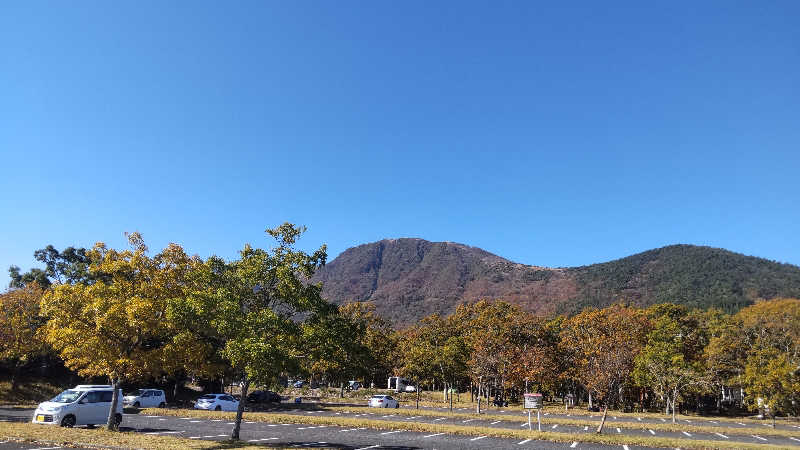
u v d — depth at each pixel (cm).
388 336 7706
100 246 2077
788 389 4238
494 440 2270
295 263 1861
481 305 7450
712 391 6184
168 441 1694
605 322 5959
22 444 1578
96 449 1549
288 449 1684
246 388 1884
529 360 5272
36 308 3956
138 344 2055
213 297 1734
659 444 2228
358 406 4706
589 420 3803
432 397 6881
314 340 1777
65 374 4591
